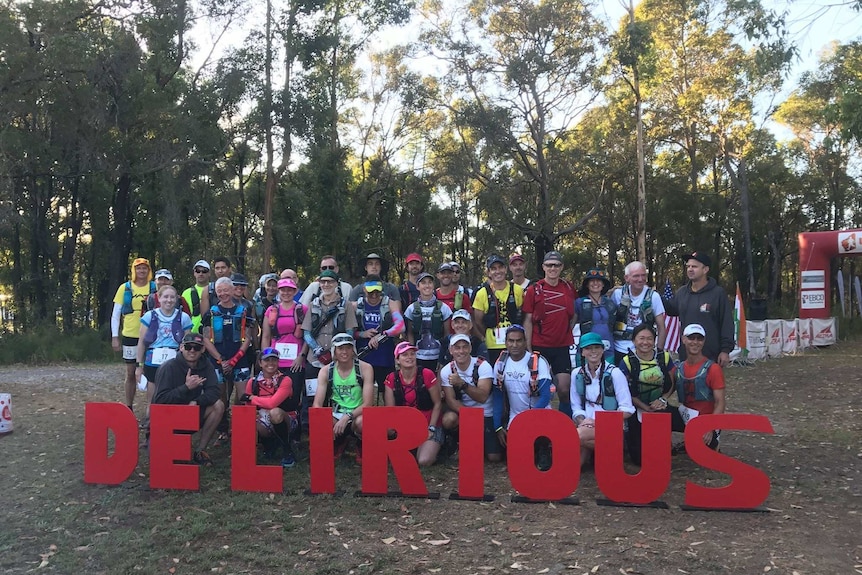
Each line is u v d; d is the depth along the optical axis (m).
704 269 6.17
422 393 6.03
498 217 31.14
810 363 14.88
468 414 5.09
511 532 4.42
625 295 6.36
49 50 18.27
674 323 13.95
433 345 6.59
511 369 6.11
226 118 25.91
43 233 23.64
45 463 6.13
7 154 18.91
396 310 6.58
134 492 5.27
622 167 29.95
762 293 39.28
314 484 5.19
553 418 4.97
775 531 4.41
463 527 4.52
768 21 9.31
